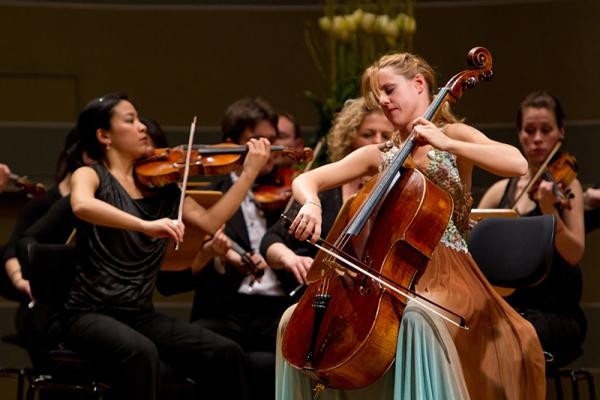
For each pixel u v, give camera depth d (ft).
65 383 36.78
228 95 60.70
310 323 29.27
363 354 27.71
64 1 60.39
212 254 41.83
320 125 51.70
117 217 35.35
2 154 59.36
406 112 30.96
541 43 57.93
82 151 39.14
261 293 42.45
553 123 43.83
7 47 59.82
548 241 34.53
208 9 61.00
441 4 59.16
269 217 44.39
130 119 38.42
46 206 45.21
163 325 37.14
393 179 29.66
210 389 36.99
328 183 31.76
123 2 60.70
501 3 58.49
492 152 28.99
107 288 36.63
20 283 43.01
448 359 27.76
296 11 60.70
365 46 52.75
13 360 57.16
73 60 60.29
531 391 30.09
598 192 44.37
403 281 28.66
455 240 30.63
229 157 40.50
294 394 30.19
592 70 57.06
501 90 58.39
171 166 38.91
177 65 60.59
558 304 41.52
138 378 34.96
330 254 29.09
